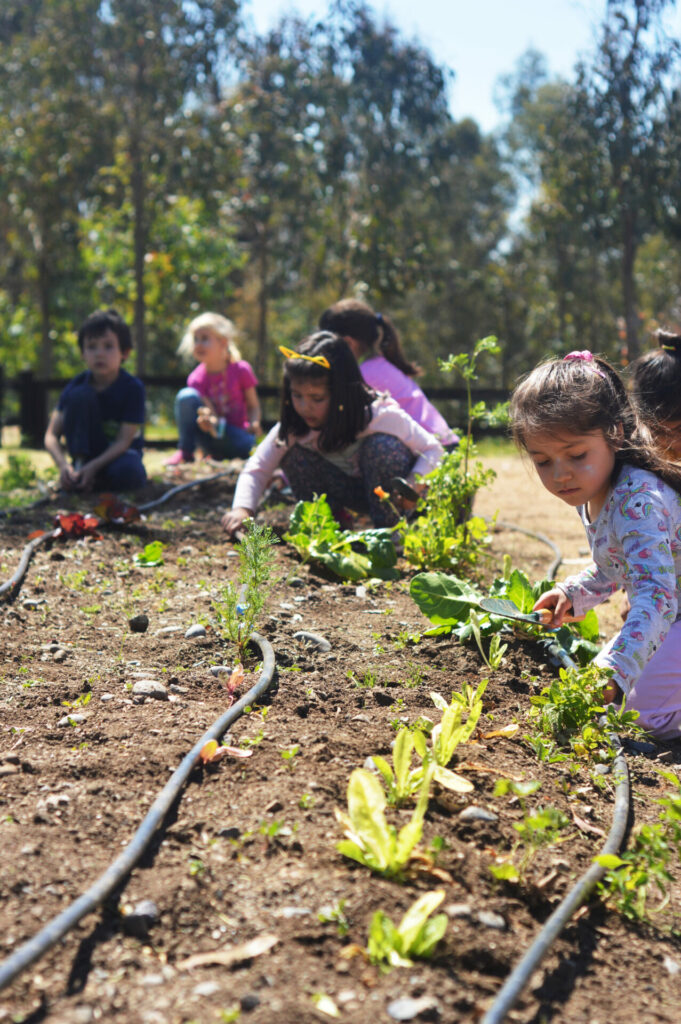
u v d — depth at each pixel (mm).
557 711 2451
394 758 2020
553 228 25688
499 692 2729
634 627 2414
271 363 28344
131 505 5383
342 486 4496
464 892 1739
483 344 3893
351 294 25172
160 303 23406
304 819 1922
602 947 1686
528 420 2461
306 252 24719
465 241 36406
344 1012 1414
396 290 23172
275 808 1949
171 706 2473
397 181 23062
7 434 14930
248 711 2451
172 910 1624
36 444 12023
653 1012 1531
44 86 20781
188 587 3625
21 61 21406
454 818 1983
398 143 22641
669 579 2463
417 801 2018
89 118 20359
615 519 2523
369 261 22875
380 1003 1438
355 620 3316
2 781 2027
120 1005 1410
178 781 1979
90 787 2004
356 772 1902
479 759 2254
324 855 1808
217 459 7328
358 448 4395
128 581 3697
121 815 1910
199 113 20188
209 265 22797
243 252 26125
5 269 27938
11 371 27062
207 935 1581
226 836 1850
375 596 3633
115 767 2100
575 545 5250
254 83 21000
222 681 2686
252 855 1795
